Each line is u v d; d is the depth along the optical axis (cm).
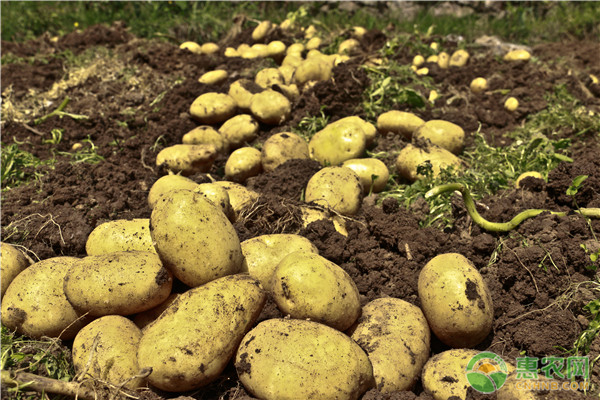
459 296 57
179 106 114
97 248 67
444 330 58
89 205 84
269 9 178
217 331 53
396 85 113
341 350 52
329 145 91
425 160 87
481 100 119
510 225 71
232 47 150
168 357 52
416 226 73
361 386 52
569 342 60
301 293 56
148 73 127
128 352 56
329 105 108
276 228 75
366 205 83
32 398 54
